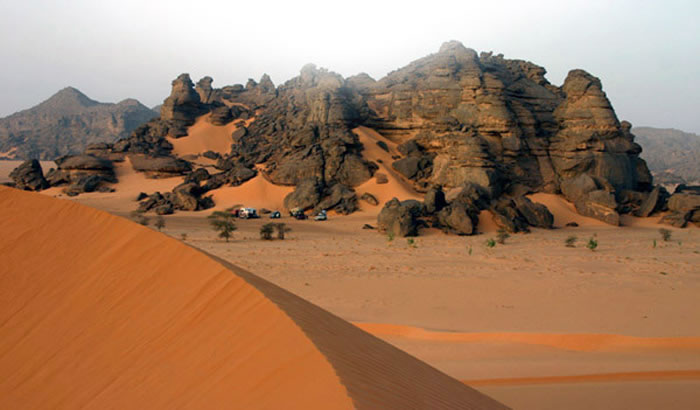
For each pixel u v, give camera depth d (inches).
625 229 3070.9
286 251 1731.1
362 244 2092.8
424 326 721.6
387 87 5452.8
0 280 264.7
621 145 3986.2
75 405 193.2
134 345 211.9
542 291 997.8
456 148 3740.2
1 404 202.2
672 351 552.4
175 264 248.8
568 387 413.1
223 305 214.2
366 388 162.4
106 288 249.1
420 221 2682.1
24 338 233.1
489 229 2743.6
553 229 3011.8
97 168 4547.2
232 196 3917.3
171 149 5364.2
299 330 186.2
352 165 3993.6
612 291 983.0
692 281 1085.8
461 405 215.5
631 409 352.5
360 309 841.5
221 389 172.2
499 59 5374.0
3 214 309.9
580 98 4121.6
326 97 4648.1
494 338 632.4
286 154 4338.1
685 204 3270.2
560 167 3905.0
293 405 152.5
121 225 287.4
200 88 6732.3
